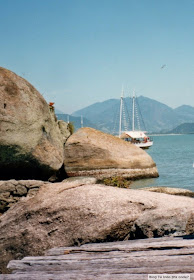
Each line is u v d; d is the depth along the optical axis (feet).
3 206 40.16
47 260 20.31
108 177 71.15
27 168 51.31
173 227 25.21
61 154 59.52
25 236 27.20
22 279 17.03
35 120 51.24
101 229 25.84
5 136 46.29
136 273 16.60
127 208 27.04
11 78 49.85
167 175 95.20
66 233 26.48
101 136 75.05
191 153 235.61
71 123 85.25
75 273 17.40
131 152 76.59
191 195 46.32
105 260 19.12
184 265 16.96
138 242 23.02
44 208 28.40
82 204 27.68
